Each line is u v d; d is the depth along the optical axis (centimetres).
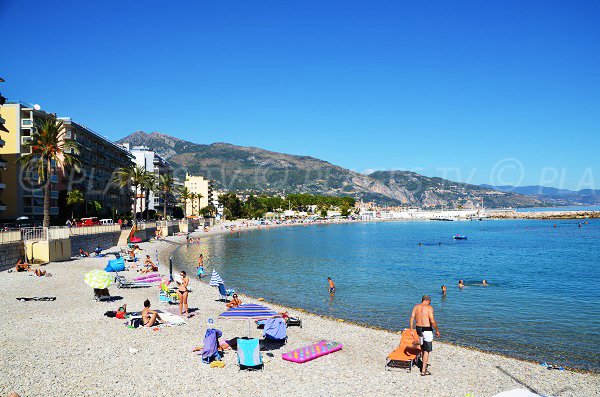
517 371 1891
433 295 3919
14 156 7500
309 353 1983
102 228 6475
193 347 2017
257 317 2075
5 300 2841
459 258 7250
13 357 1795
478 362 1991
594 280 4816
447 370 1861
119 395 1478
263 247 9294
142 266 4878
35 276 3681
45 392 1470
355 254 7875
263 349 2089
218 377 1680
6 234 3959
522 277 5050
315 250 8631
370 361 1947
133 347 1988
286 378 1703
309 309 3322
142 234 8612
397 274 5309
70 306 2748
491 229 17950
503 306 3456
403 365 1897
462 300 3694
